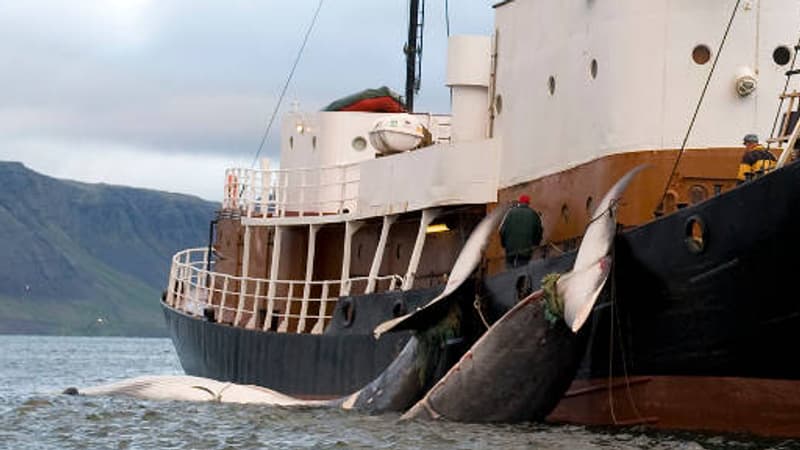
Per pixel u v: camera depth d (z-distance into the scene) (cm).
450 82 5206
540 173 4691
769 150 3969
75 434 4094
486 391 4166
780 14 4178
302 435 4009
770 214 3538
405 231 5516
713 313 3725
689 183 4172
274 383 5622
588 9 4394
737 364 3725
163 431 4144
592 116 4356
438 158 5100
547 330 4028
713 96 4178
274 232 6231
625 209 4206
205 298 6794
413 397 4566
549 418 4275
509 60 4944
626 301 3953
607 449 3556
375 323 5012
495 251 4841
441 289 4638
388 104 6219
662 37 4203
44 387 7706
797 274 3528
